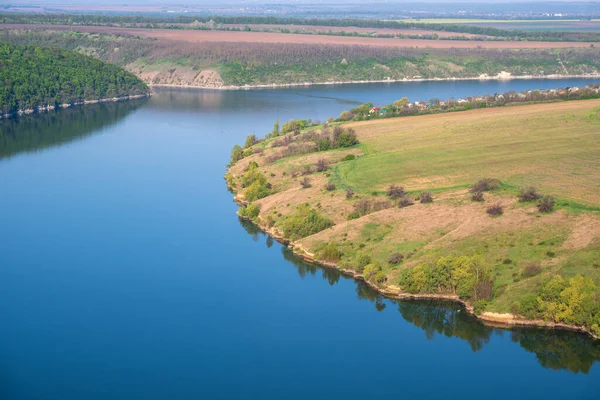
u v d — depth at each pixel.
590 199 128.62
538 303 103.12
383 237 127.88
